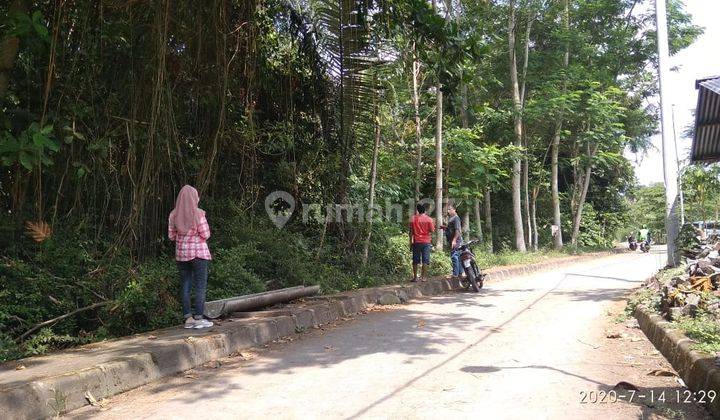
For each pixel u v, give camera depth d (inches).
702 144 458.6
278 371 205.5
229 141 389.1
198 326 245.6
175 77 323.0
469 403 163.9
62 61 260.1
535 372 197.5
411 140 661.9
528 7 839.7
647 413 154.8
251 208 407.5
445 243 680.4
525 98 924.0
